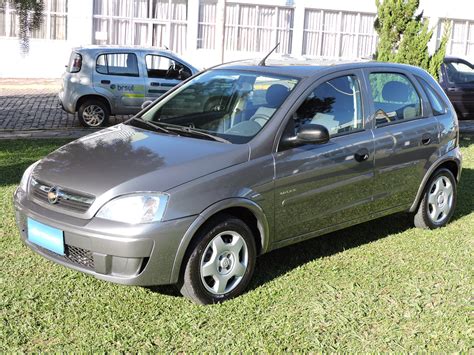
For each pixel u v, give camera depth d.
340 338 4.09
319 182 5.07
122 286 4.74
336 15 24.44
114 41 22.47
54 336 3.99
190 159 4.52
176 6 22.80
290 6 23.73
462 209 7.18
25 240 4.71
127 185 4.25
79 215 4.26
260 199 4.65
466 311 4.52
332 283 4.94
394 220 6.65
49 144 10.16
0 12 20.72
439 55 11.53
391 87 5.90
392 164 5.68
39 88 19.08
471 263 5.46
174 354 3.83
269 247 4.87
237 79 5.50
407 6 11.37
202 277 4.40
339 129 5.30
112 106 12.90
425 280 5.05
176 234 4.19
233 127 4.97
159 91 13.16
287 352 3.90
